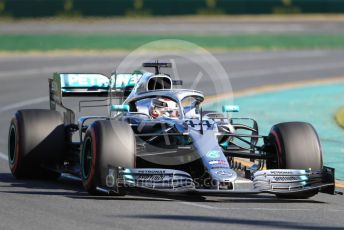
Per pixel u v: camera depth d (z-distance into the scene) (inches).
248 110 2908.5
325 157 1910.7
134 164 1284.4
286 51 6151.6
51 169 1536.7
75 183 1528.1
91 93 1667.1
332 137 2234.3
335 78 4340.6
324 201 1331.2
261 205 1256.8
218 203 1259.2
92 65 4744.1
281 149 1327.5
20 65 4719.5
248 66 4940.9
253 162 1711.4
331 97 3393.2
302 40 6924.2
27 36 6545.3
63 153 1558.8
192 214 1139.3
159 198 1294.3
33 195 1330.0
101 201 1254.9
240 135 1349.7
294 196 1346.0
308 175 1293.1
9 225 1044.5
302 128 1348.4
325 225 1085.1
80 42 6274.6
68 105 2883.9
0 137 2251.5
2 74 4249.5
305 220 1122.7
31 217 1104.8
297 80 4202.8
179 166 1401.3
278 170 1282.0
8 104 3095.5
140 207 1195.3
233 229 1033.5
